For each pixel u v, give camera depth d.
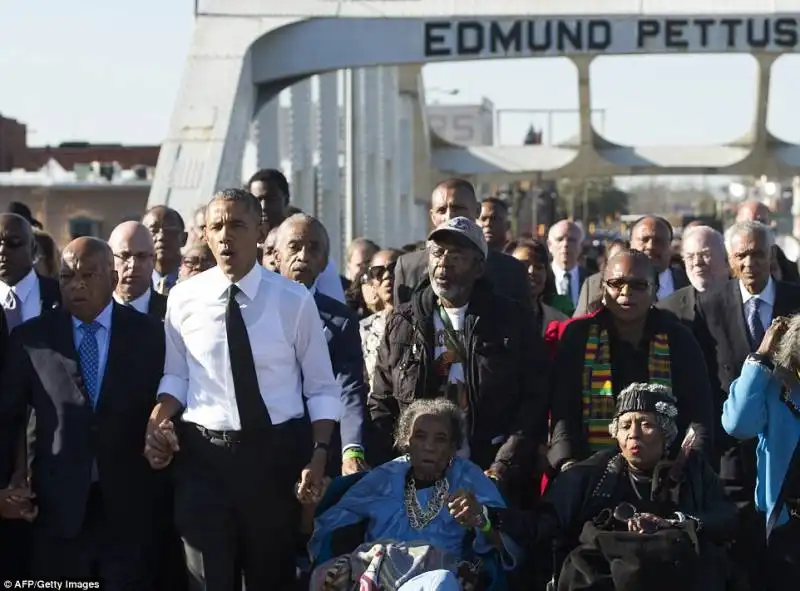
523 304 16.97
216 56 36.66
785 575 15.74
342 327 17.50
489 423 16.19
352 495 15.48
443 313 16.45
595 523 14.95
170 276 22.20
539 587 16.17
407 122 72.25
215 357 14.71
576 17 36.56
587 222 177.38
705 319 18.45
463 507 14.77
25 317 18.84
